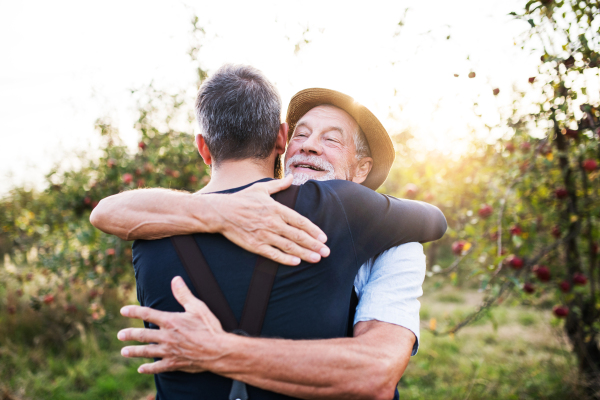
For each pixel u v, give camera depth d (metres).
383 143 1.48
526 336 4.61
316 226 0.94
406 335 1.00
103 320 4.38
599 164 2.76
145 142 3.91
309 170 1.38
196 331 0.86
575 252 3.10
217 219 0.93
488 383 3.53
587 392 3.02
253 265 0.92
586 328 3.14
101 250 3.94
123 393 3.64
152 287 0.96
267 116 1.06
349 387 0.85
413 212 1.15
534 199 3.13
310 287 0.92
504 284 2.76
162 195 1.02
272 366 0.83
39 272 4.79
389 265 1.11
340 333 0.95
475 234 3.07
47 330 4.53
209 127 1.05
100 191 3.99
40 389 3.61
